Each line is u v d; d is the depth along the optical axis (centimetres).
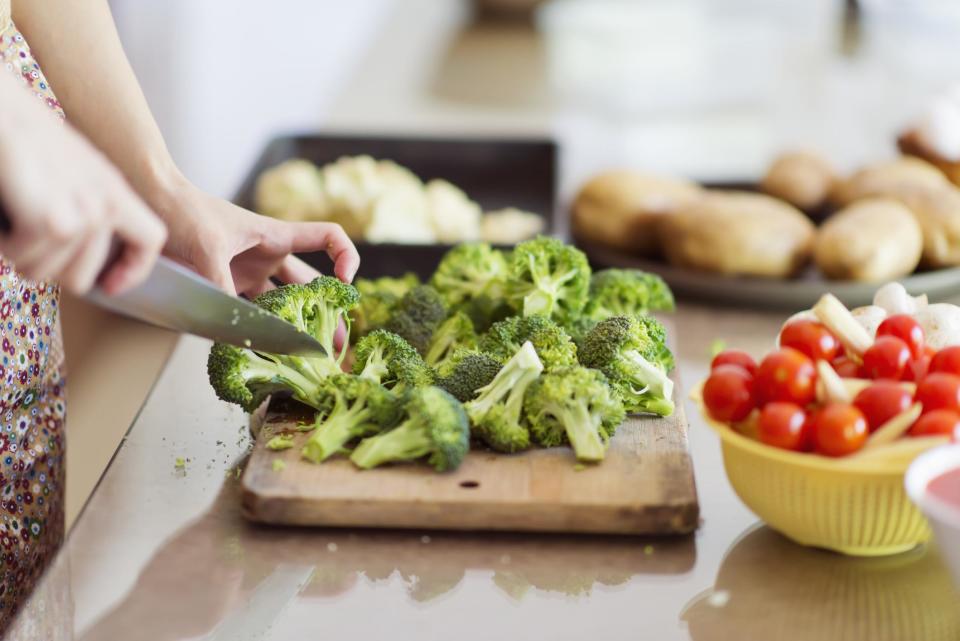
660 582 121
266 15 502
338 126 352
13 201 93
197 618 114
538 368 139
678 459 136
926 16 468
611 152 333
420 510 128
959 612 115
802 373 120
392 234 237
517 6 523
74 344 339
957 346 123
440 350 163
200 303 124
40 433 167
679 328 197
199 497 138
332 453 137
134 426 155
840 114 369
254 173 254
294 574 122
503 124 360
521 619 115
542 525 128
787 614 115
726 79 417
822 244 203
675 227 214
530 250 165
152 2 407
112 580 120
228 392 142
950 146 231
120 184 100
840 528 121
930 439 114
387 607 117
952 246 204
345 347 158
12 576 162
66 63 162
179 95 434
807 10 513
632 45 468
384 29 511
